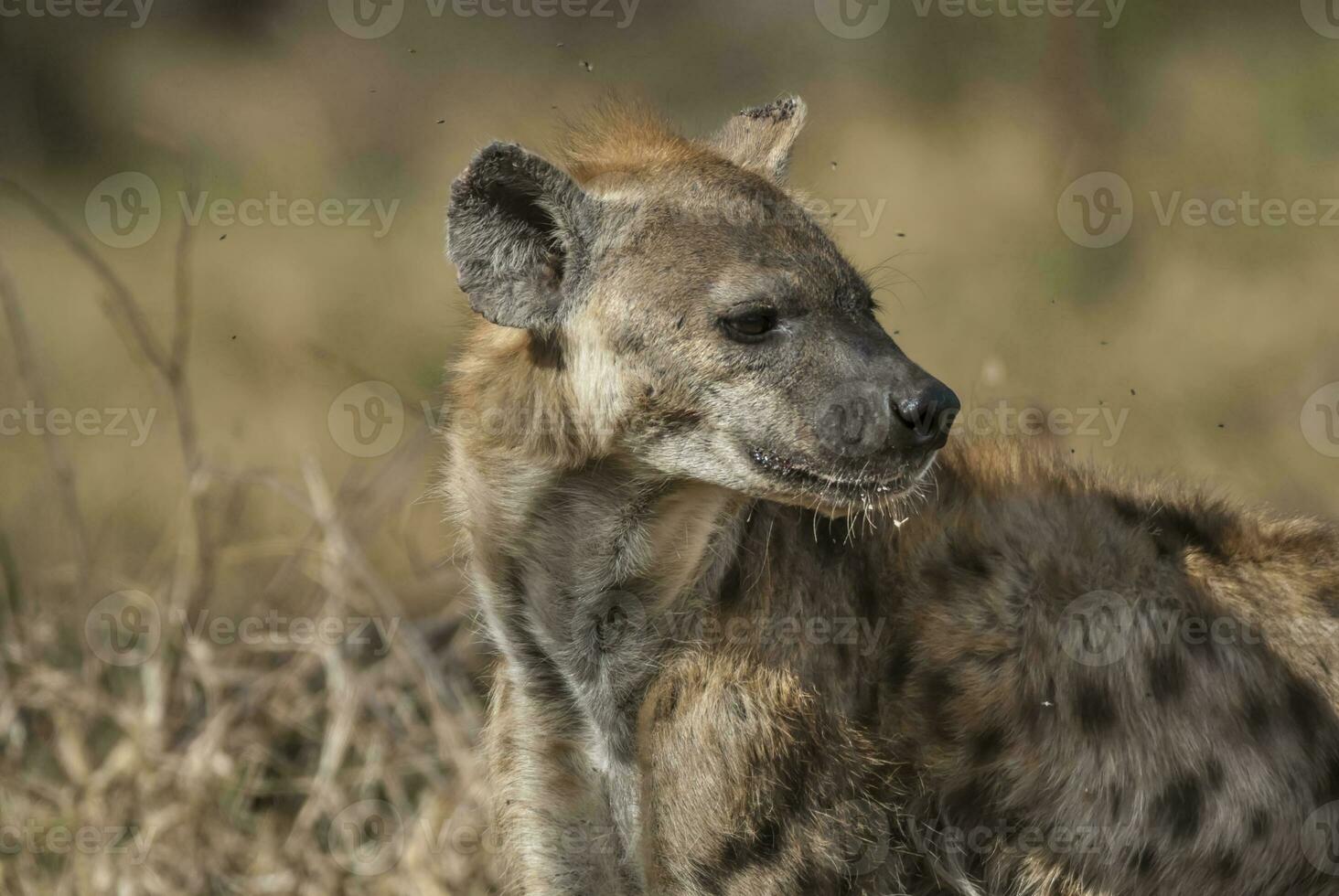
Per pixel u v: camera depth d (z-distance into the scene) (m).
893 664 9.10
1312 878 9.06
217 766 11.94
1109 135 25.86
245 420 20.06
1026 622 9.17
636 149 10.04
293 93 30.61
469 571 9.82
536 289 9.36
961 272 22.69
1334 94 26.61
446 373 10.04
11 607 13.32
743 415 8.92
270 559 15.76
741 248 9.10
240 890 11.53
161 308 23.64
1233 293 21.89
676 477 9.16
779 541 9.08
